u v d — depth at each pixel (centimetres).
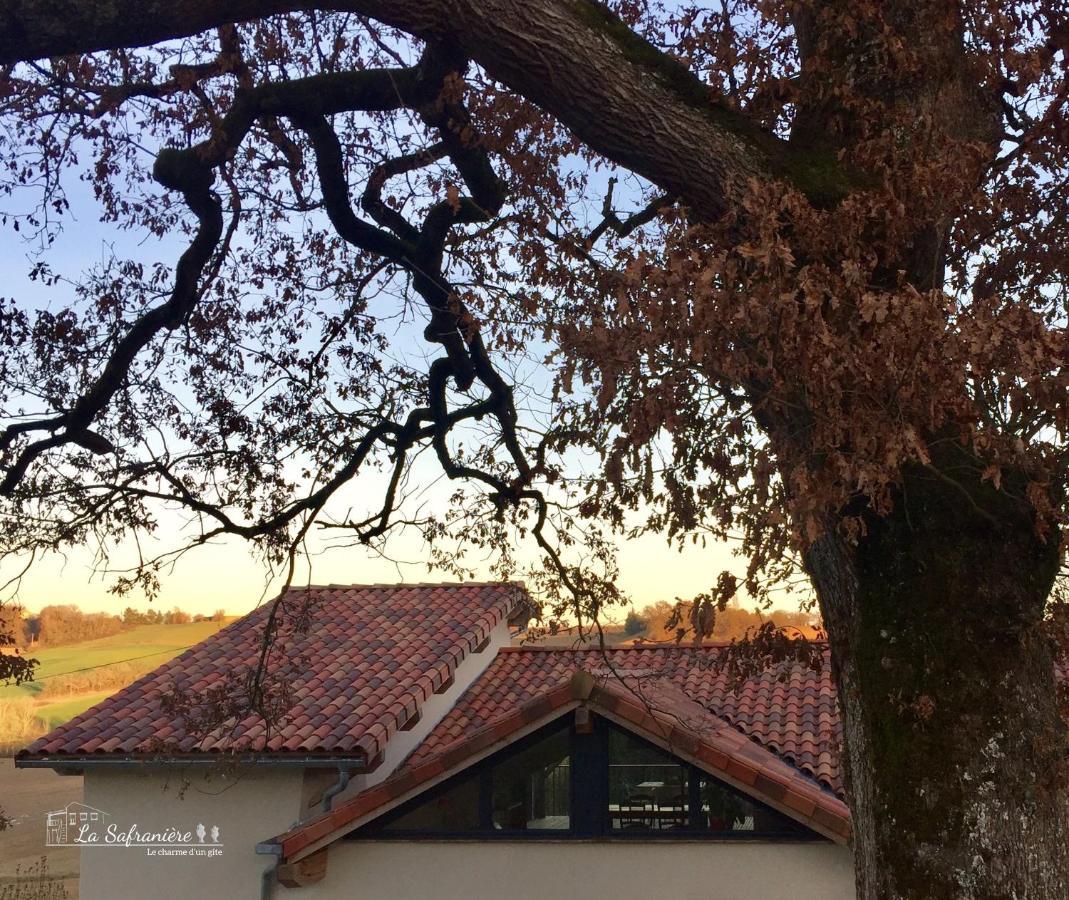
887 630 427
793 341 359
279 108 682
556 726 1081
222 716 901
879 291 439
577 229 655
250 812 1182
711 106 483
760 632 569
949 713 409
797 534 349
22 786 2805
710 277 345
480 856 1063
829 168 478
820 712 1255
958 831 398
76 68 710
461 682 1448
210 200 711
